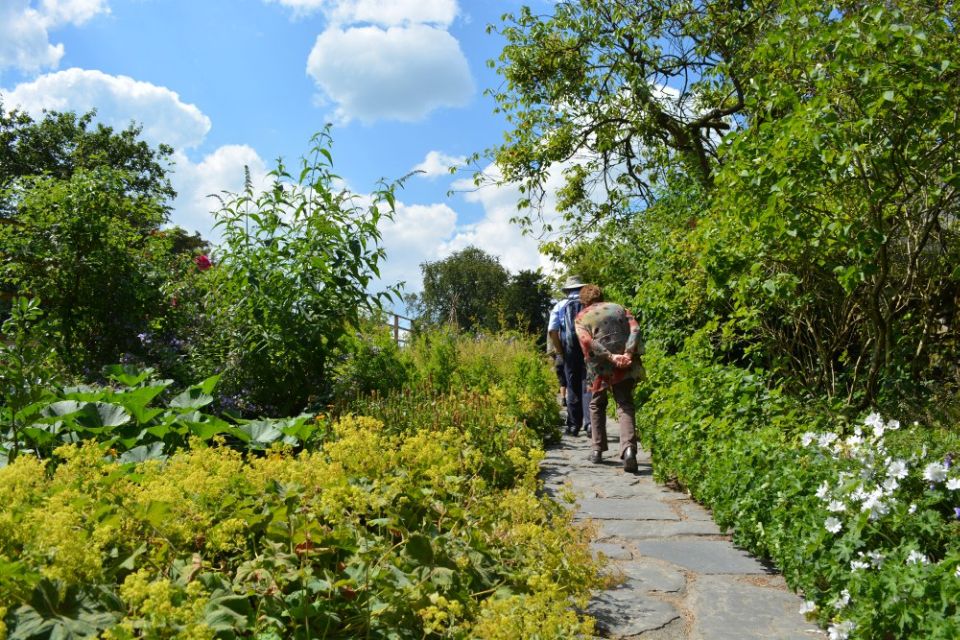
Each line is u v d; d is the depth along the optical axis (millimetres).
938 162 4523
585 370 8508
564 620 2525
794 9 4758
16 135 31922
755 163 4797
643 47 11734
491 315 57844
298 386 6094
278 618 2271
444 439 4027
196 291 7133
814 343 6641
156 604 1807
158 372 6426
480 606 2727
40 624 1832
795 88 5070
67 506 2270
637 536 4445
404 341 13133
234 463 2971
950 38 4301
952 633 2344
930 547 2973
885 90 4109
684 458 5363
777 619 3176
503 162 14195
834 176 4270
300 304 6043
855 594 2854
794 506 3572
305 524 2514
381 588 2523
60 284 6688
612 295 11062
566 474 6242
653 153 13477
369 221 6195
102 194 6844
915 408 5352
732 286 5625
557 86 13266
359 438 3436
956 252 5391
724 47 10797
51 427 4305
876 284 5184
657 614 3217
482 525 3295
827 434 3912
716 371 5930
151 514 2320
